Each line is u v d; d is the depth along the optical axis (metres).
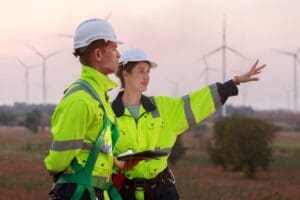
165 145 6.69
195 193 31.70
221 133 49.72
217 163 50.44
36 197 27.64
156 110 6.73
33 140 92.19
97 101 5.34
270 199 30.11
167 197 6.65
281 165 55.50
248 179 43.53
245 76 6.63
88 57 5.54
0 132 121.31
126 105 6.76
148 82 6.85
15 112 182.00
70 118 5.17
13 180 34.53
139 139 6.63
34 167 45.16
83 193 5.30
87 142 5.33
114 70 5.61
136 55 6.81
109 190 5.50
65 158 5.18
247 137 45.94
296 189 36.16
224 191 33.16
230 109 72.81
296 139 106.06
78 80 5.45
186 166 52.50
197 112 6.66
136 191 6.59
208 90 6.66
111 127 5.52
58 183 5.36
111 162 5.46
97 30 5.50
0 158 54.12
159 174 6.66
